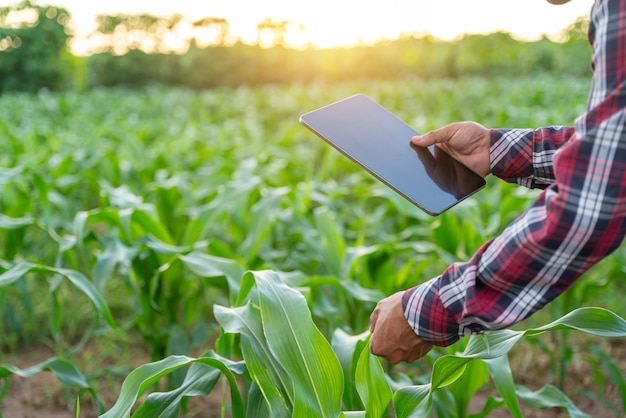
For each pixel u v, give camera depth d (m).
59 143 6.76
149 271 2.68
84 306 3.76
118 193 3.39
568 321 1.49
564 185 1.07
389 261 2.80
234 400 1.73
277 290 1.60
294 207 3.55
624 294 3.86
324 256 2.79
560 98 12.25
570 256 1.09
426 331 1.27
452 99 13.97
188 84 24.44
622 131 1.02
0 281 2.13
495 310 1.18
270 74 24.52
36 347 3.44
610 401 2.84
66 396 2.79
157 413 1.64
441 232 2.95
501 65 22.89
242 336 1.66
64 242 2.84
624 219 1.06
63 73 20.64
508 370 1.87
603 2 1.08
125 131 8.73
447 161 1.64
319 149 7.80
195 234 3.02
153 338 2.76
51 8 20.66
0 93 20.33
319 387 1.50
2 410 2.79
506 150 1.61
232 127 9.27
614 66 1.06
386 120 1.69
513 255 1.13
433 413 2.48
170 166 5.57
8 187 3.96
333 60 24.17
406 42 24.33
